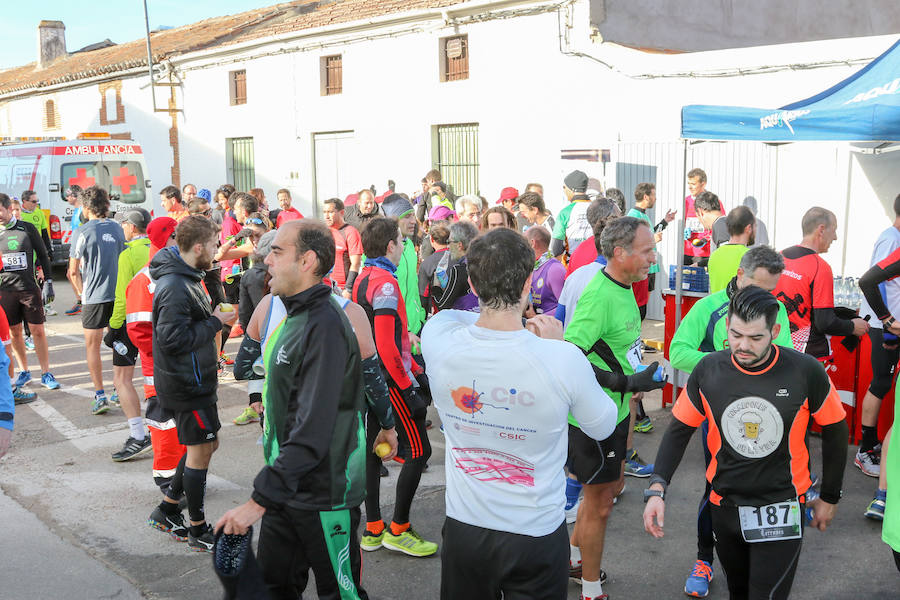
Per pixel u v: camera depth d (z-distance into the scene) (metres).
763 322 2.61
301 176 16.25
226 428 6.53
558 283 5.16
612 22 11.44
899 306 5.05
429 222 9.55
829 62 9.01
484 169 12.96
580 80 11.48
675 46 12.45
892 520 3.28
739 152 9.85
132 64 19.55
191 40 19.94
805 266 4.80
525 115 12.26
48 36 30.47
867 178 8.98
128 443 5.77
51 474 5.53
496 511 2.36
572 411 2.38
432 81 13.52
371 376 3.16
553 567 2.38
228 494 5.14
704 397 2.81
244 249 7.45
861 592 3.81
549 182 12.08
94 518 4.78
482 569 2.41
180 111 18.86
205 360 4.09
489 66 12.63
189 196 12.98
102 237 6.66
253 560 2.58
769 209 9.71
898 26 16.05
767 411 2.69
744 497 2.77
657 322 10.57
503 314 2.36
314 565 2.73
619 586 3.91
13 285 7.32
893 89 4.80
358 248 7.95
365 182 15.05
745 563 2.91
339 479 2.71
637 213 8.03
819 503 2.92
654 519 2.85
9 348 7.40
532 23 11.95
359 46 14.63
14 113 26.39
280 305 2.93
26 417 6.88
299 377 2.65
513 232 2.39
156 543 4.44
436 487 5.23
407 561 4.20
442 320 2.55
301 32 15.27
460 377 2.37
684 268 6.64
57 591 3.89
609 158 11.12
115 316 5.61
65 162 15.17
